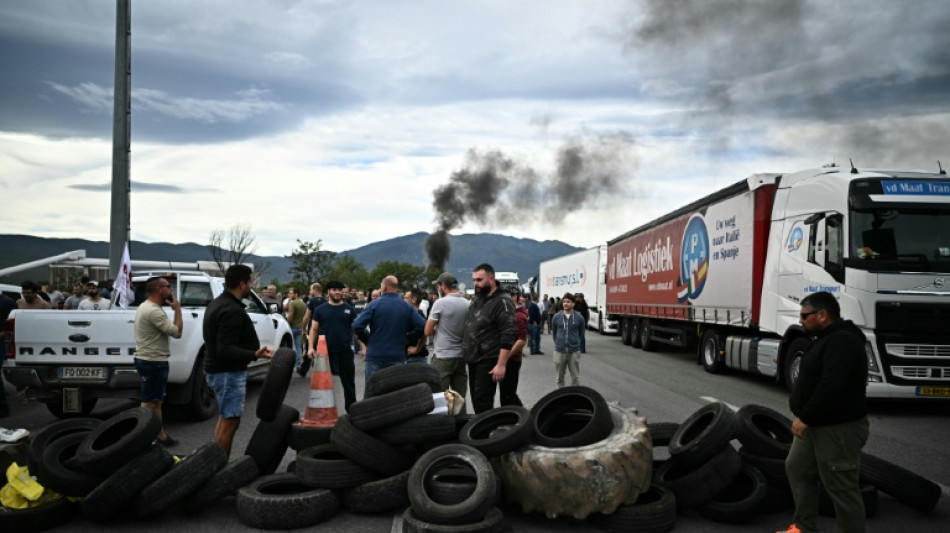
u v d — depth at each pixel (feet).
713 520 18.84
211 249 139.03
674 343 68.49
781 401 40.73
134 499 18.33
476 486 17.20
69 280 120.98
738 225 50.26
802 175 43.04
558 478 17.79
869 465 19.54
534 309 75.56
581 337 42.60
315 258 180.86
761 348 46.62
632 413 20.17
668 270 68.80
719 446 18.99
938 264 36.76
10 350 30.99
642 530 17.53
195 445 27.61
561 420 21.15
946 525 18.53
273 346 45.57
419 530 16.44
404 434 19.39
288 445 21.79
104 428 19.12
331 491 18.83
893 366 36.27
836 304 16.52
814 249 40.19
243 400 22.85
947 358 36.19
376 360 29.40
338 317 33.81
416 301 44.45
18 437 20.10
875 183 37.86
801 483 16.79
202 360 33.04
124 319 31.14
